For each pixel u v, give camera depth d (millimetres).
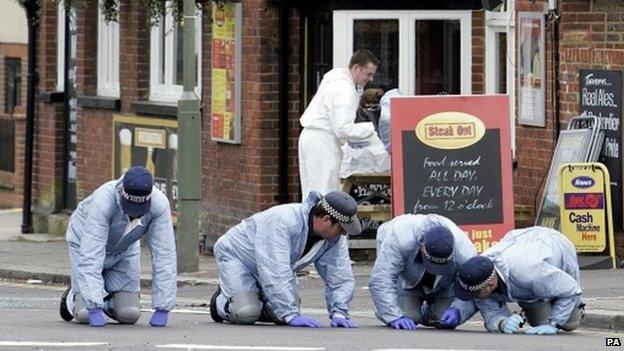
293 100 33062
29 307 24797
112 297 19734
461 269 18641
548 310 19344
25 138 42781
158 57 36969
